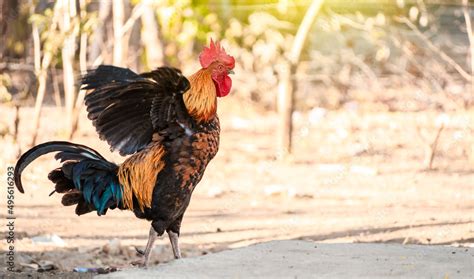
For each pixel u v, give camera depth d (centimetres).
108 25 2320
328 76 2381
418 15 2330
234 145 2155
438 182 1730
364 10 2244
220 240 1219
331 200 1559
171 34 2105
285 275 757
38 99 1892
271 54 2312
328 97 2584
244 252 859
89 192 827
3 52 2308
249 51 2447
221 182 1739
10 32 2370
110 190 830
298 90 2573
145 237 1245
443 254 853
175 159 804
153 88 774
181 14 2022
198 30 2150
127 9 2308
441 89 2216
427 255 848
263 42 2352
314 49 2450
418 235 1201
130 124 805
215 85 832
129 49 2402
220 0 2194
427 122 2200
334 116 2481
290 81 1962
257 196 1605
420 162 1945
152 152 810
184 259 826
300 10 2209
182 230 1298
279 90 2081
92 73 794
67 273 933
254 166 1905
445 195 1591
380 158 1991
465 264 804
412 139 2155
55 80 2300
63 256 1074
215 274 761
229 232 1277
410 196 1585
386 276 754
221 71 830
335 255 847
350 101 2564
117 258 1085
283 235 1238
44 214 1395
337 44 2452
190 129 804
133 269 790
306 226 1309
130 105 790
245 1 2267
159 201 812
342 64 2497
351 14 2253
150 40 2261
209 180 1758
